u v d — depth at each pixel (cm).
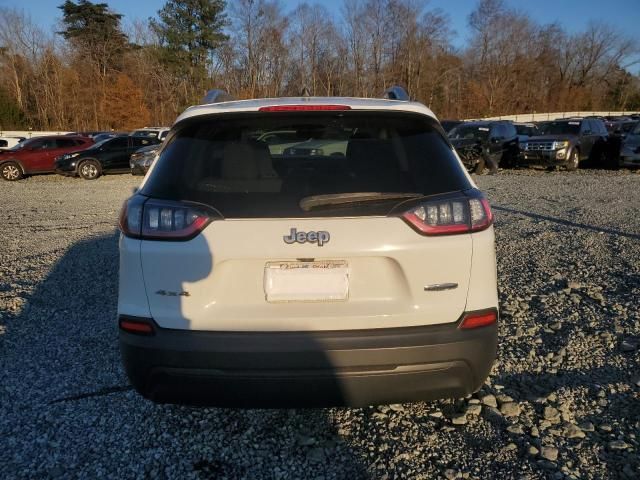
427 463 261
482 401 315
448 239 240
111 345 403
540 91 7300
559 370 350
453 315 243
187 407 313
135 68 5816
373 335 237
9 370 362
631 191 1159
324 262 236
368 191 242
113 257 680
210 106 279
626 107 7644
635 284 501
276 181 246
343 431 289
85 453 273
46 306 491
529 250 647
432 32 5984
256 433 288
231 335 235
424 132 269
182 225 237
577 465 256
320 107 262
